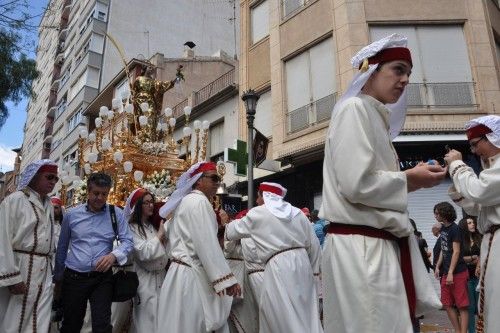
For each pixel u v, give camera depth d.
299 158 14.09
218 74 26.00
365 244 2.02
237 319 5.51
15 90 10.26
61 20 40.88
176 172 9.84
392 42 2.25
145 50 30.31
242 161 9.91
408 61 2.26
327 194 2.19
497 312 2.76
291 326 4.47
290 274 4.69
